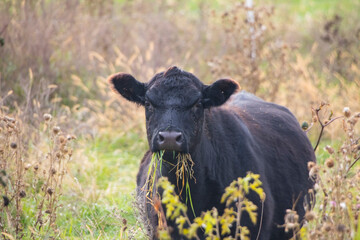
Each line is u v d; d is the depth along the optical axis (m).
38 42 23.84
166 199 8.70
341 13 35.28
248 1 26.41
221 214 10.86
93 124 21.81
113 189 17.22
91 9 29.11
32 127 18.11
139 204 12.38
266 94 21.69
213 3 38.84
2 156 12.87
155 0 33.19
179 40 28.22
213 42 28.52
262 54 22.72
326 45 28.05
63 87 23.61
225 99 11.20
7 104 21.08
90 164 18.28
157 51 25.47
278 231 12.16
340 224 9.26
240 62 21.73
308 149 13.34
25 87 19.89
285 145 12.77
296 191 12.45
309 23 33.31
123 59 24.88
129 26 28.84
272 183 12.00
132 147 20.88
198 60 25.77
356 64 25.38
